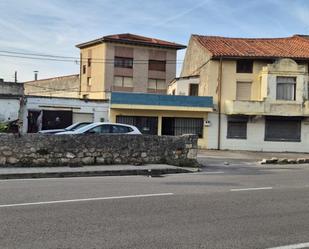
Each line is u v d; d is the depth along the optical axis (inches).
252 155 1298.0
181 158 786.8
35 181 554.9
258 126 1531.7
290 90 1513.3
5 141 661.3
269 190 507.5
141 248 262.2
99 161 720.3
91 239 278.5
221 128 1528.1
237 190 501.0
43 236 282.8
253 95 1536.7
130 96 1475.1
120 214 352.5
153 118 1510.8
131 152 746.2
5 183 530.0
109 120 1481.3
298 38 1785.2
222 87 1533.0
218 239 287.1
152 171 679.1
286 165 919.7
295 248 271.9
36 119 1433.3
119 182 552.7
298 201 436.1
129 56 2522.1
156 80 2578.7
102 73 2486.5
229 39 1739.7
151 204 398.0
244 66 1540.4
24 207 371.9
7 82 1817.2
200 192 476.7
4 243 266.1
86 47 2635.3
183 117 1519.4
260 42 1710.1
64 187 494.6
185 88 1678.2
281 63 1503.4
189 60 1835.6
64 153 695.1
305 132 1537.9
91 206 382.3
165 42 2625.5
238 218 350.6
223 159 1058.1
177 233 298.7
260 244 278.7
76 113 1470.2
